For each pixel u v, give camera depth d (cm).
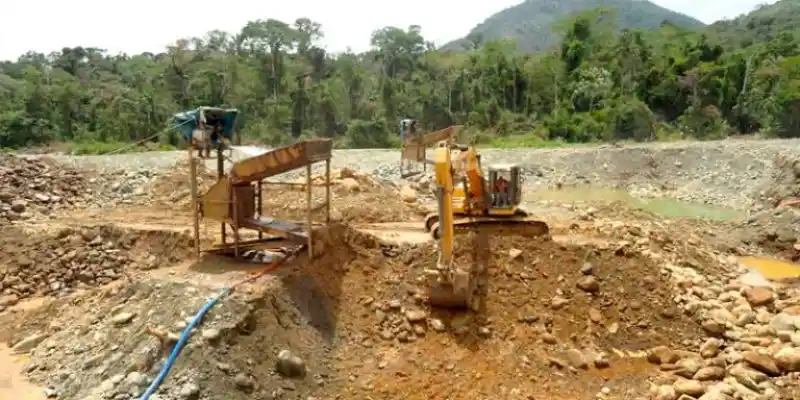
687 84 5422
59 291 1355
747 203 2595
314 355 1024
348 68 6419
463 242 1327
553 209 2188
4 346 1114
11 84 6025
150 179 2102
